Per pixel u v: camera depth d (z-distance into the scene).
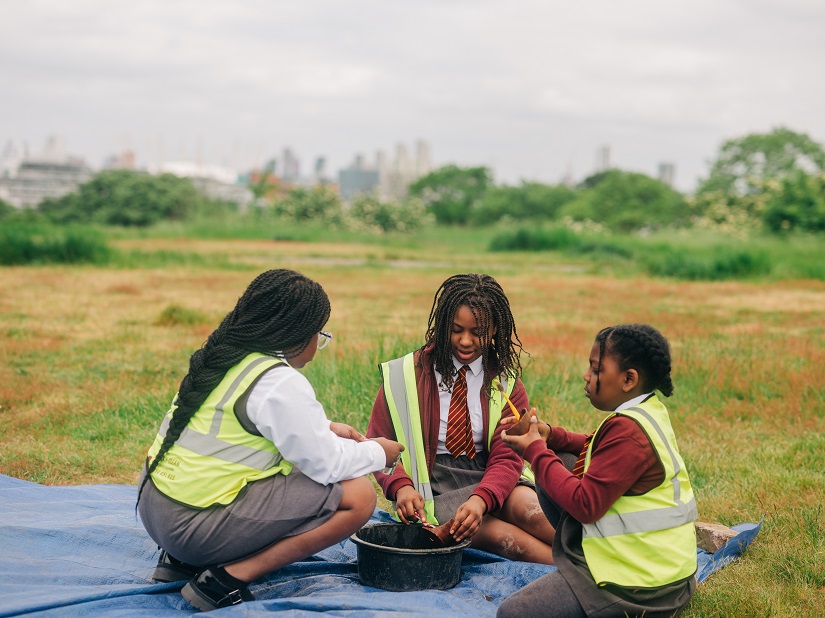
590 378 3.20
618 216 53.16
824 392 7.49
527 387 7.08
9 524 3.70
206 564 3.19
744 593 3.61
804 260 25.73
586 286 18.88
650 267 23.38
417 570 3.33
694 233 36.25
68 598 3.08
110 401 6.89
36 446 5.69
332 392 6.63
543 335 10.74
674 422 6.68
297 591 3.39
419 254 30.59
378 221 44.97
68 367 8.43
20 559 3.44
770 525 4.49
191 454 3.12
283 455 3.13
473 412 3.75
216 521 3.09
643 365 3.10
